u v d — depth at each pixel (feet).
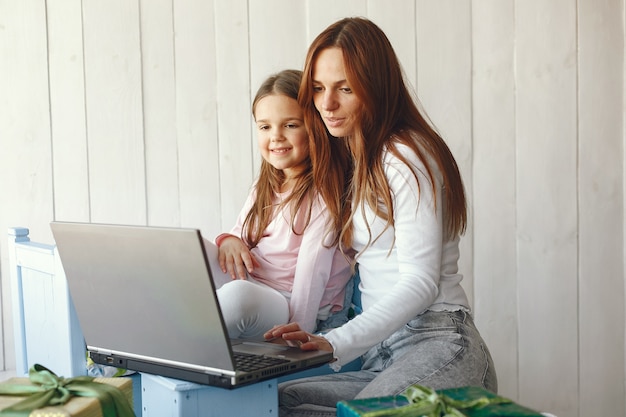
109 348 3.92
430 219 4.50
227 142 7.70
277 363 3.64
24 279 5.69
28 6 7.42
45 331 5.26
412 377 4.15
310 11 7.66
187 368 3.56
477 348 4.48
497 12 7.74
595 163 7.87
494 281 7.86
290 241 5.20
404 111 4.84
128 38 7.55
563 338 7.92
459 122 7.75
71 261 3.83
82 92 7.53
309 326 4.98
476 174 7.80
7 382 3.51
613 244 7.93
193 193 7.70
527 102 7.80
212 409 3.63
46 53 7.48
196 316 3.37
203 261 3.24
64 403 3.20
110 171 7.60
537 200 7.84
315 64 4.75
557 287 7.89
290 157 5.20
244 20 7.63
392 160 4.58
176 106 7.63
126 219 7.64
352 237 4.91
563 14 7.77
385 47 4.73
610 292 7.95
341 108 4.68
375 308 4.33
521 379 7.91
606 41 7.82
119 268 3.59
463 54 7.73
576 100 7.82
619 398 8.00
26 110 7.47
